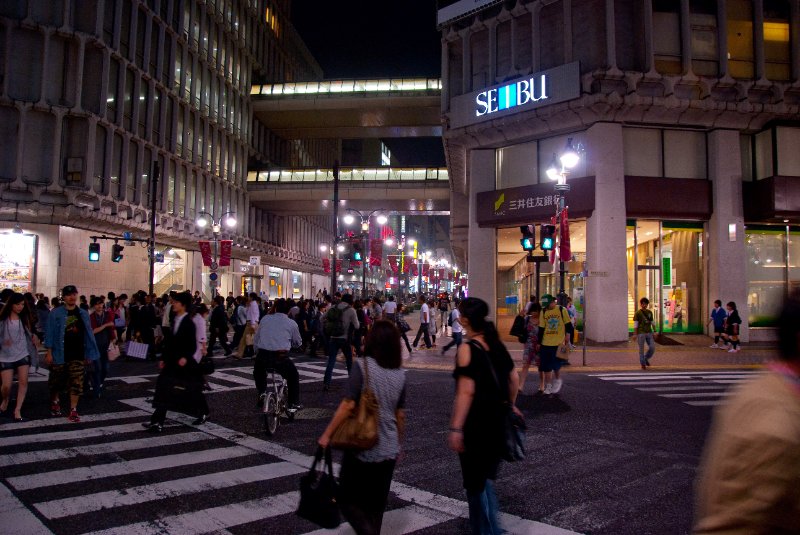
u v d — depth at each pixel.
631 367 16.62
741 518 1.65
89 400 11.17
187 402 8.55
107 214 33.03
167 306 17.97
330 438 3.87
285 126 57.31
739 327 22.41
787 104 24.31
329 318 12.70
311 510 3.69
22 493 5.80
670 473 6.57
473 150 28.33
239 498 5.70
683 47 24.53
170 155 40.03
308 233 73.25
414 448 7.72
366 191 48.97
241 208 50.97
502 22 27.44
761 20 25.02
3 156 29.86
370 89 50.72
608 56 24.06
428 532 4.85
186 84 42.72
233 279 52.22
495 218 27.06
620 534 4.81
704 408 10.51
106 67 32.88
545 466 6.85
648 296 24.98
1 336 9.33
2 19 29.98
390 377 3.98
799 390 1.72
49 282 31.62
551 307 11.90
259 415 9.93
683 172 25.16
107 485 6.07
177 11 41.53
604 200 24.02
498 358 4.44
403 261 61.22
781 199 23.91
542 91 24.73
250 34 54.91
